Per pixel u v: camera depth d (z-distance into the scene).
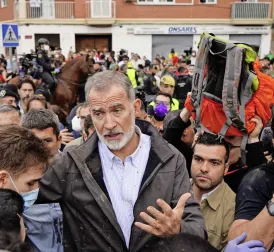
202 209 2.54
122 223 1.95
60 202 2.05
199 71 2.88
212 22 23.69
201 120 2.85
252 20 23.56
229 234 1.87
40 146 1.76
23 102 5.89
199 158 2.56
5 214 1.25
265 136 2.78
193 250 1.22
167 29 23.67
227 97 2.63
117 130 1.90
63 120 5.11
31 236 2.38
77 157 2.00
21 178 1.70
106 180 1.99
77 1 23.16
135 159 2.00
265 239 1.73
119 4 23.39
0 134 1.71
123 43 23.77
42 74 9.03
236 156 2.82
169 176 1.97
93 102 1.90
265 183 1.89
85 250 1.98
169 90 6.21
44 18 23.14
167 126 3.27
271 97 2.75
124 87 1.91
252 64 2.72
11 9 25.16
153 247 1.27
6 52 22.09
